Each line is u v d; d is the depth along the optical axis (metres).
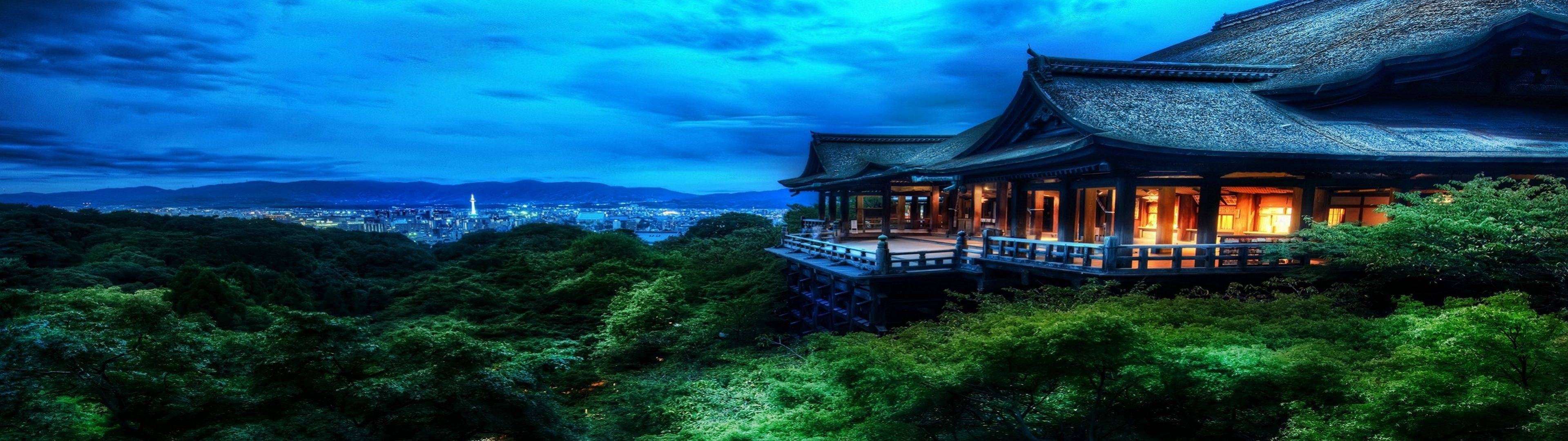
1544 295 11.66
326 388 11.98
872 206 53.78
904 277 19.34
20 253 48.72
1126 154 14.80
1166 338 8.55
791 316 27.70
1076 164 16.20
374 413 11.26
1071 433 8.79
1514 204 11.99
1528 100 20.52
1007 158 17.92
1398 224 12.23
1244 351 7.60
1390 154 15.26
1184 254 18.64
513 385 12.31
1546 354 6.04
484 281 38.12
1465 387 5.95
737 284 28.77
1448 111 20.06
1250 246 15.48
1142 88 21.58
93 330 11.77
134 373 11.09
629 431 15.73
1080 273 15.45
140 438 11.22
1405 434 5.77
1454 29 20.42
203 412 11.67
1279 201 20.12
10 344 9.76
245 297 36.06
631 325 24.14
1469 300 8.03
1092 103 19.84
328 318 11.99
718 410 14.16
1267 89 21.28
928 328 12.05
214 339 14.52
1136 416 8.81
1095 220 20.33
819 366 12.31
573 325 30.31
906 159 36.47
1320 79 20.59
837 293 22.69
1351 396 6.75
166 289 31.03
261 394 11.77
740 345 23.42
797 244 26.92
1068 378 7.93
